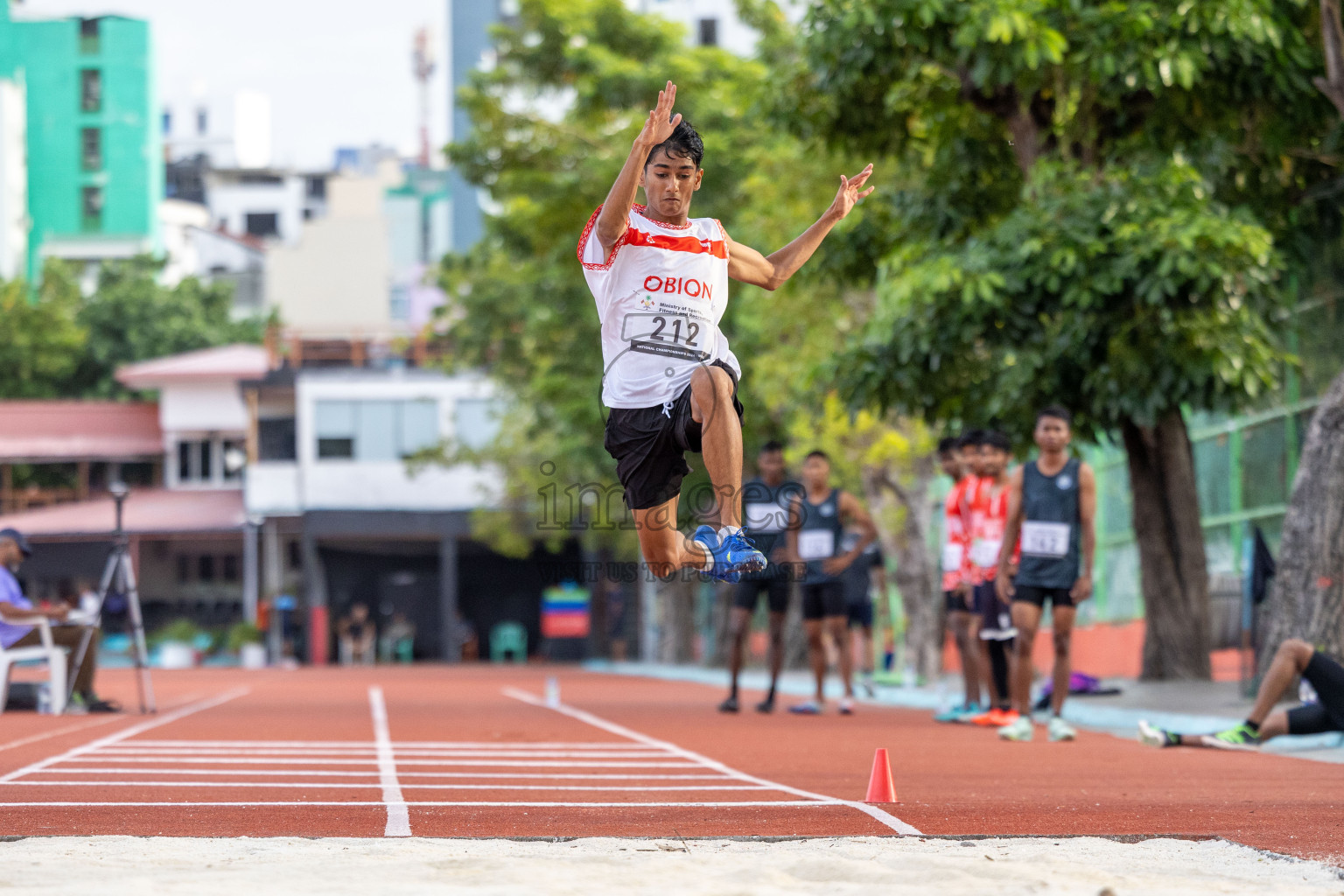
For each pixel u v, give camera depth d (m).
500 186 40.03
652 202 8.12
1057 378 19.69
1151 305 18.75
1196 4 18.41
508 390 56.75
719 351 8.20
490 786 9.84
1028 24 18.23
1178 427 21.75
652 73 38.41
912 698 23.34
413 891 5.38
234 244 108.06
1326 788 9.80
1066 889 5.54
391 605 74.19
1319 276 21.78
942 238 22.62
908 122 22.69
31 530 65.94
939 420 24.06
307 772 10.93
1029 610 14.73
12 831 7.25
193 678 43.06
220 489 72.31
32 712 20.94
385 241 93.81
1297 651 13.11
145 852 6.38
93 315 81.75
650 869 5.92
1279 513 23.73
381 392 69.31
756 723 17.83
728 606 47.09
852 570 26.31
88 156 100.19
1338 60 17.30
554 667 66.06
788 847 6.71
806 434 30.03
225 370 69.94
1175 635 21.58
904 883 5.70
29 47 99.81
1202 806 8.62
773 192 29.72
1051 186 19.62
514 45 40.34
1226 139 20.36
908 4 19.03
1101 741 14.58
